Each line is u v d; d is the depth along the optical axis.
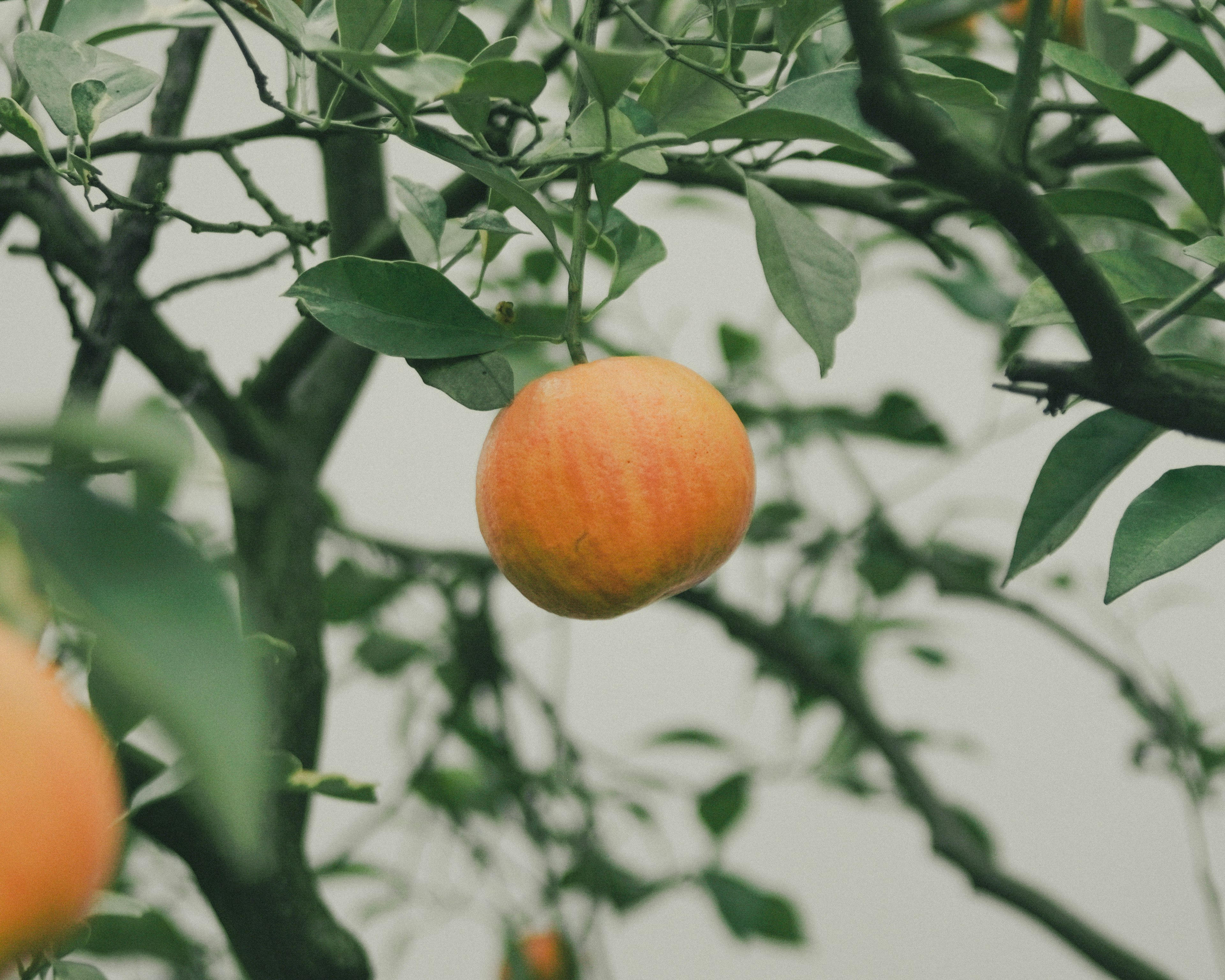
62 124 0.82
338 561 1.53
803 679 1.44
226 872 0.96
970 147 0.71
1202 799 1.39
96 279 0.98
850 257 0.82
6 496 0.50
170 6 0.92
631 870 1.62
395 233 0.93
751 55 1.00
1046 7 0.71
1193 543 0.77
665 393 0.78
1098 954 1.24
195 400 0.98
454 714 1.44
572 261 0.80
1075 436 0.82
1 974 0.62
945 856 1.32
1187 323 0.87
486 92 0.75
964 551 1.62
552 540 0.77
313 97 1.00
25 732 0.57
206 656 0.45
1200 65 0.80
